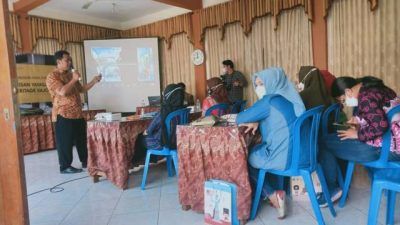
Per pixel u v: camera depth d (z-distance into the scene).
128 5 6.41
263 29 5.33
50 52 6.30
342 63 4.39
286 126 1.98
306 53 4.82
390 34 3.89
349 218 2.14
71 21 6.72
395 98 1.89
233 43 5.80
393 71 3.90
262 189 2.21
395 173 1.79
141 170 3.76
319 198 2.34
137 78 6.98
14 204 1.60
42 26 6.11
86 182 3.36
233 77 5.54
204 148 2.21
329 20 4.50
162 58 7.04
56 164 4.34
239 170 2.08
